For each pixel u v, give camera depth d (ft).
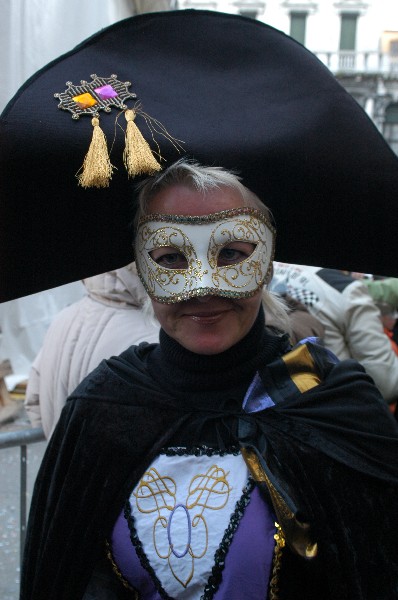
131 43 3.66
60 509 3.77
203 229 3.38
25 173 3.46
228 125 3.54
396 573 3.45
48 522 3.89
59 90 3.46
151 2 14.06
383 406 3.76
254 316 3.59
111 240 3.97
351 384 3.73
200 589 3.33
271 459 3.43
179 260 3.50
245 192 3.48
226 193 3.42
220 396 3.66
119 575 3.54
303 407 3.62
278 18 82.89
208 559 3.29
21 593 4.13
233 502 3.35
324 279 7.88
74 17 10.53
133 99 3.51
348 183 3.69
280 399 3.64
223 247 3.43
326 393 3.65
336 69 82.48
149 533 3.43
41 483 4.03
